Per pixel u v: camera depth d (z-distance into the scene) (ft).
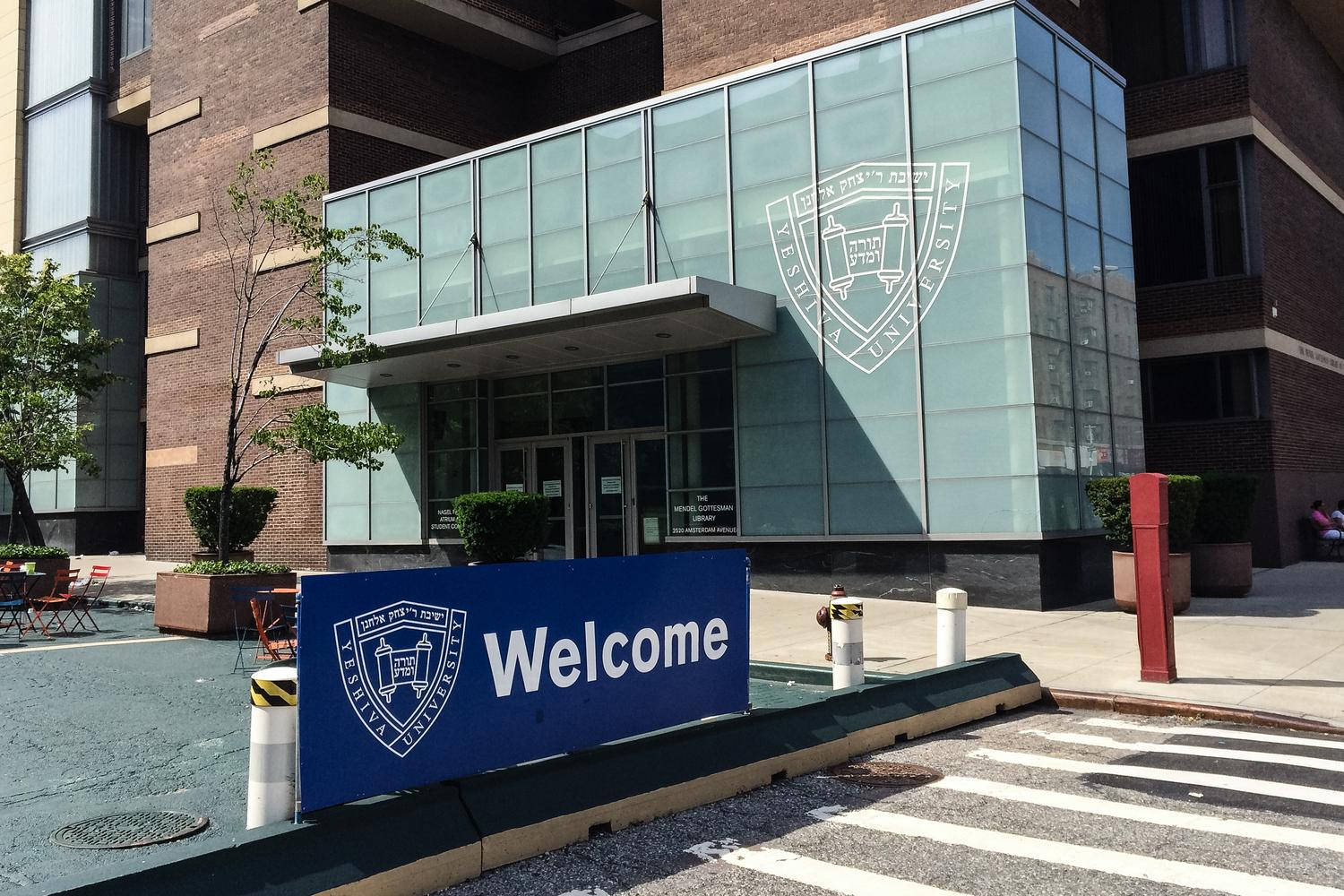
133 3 106.52
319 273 49.37
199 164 85.15
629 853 17.46
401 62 79.77
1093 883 15.62
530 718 18.51
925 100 50.70
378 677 16.22
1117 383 55.52
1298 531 68.64
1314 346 75.20
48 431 63.62
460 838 16.30
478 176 67.31
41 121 114.93
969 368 48.49
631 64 82.23
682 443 58.49
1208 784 21.09
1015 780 21.72
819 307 53.31
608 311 51.67
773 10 65.67
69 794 20.71
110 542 107.34
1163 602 30.48
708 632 22.30
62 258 110.73
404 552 70.59
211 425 83.35
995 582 47.26
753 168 55.98
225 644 41.68
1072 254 51.72
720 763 20.95
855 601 27.71
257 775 15.23
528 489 66.80
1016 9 48.34
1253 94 67.21
